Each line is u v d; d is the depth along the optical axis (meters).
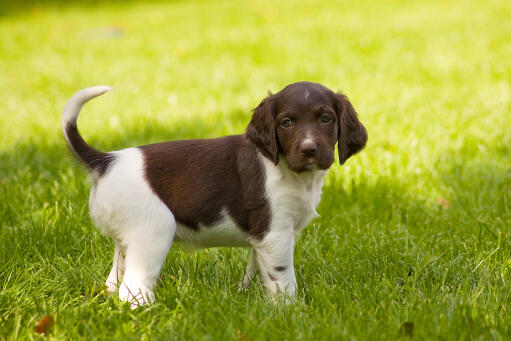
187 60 15.95
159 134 10.34
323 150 4.72
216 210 5.04
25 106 12.68
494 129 10.00
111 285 5.35
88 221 6.80
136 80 14.29
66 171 8.43
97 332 4.48
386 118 10.58
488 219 6.87
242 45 17.14
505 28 17.36
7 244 6.14
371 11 21.83
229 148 5.13
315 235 6.49
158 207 4.92
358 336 4.29
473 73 13.41
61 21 25.45
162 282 5.37
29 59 17.36
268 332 4.38
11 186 7.82
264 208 4.97
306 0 25.91
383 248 6.02
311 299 5.26
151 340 4.40
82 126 11.01
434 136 9.71
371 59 14.98
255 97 12.45
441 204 7.54
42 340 4.39
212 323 4.61
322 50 16.11
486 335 4.23
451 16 19.72
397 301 4.98
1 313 4.77
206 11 25.41
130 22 23.73
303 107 4.81
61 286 5.37
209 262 5.94
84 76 14.95
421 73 13.54
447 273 5.47
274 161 4.85
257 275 5.64
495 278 5.32
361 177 8.18
